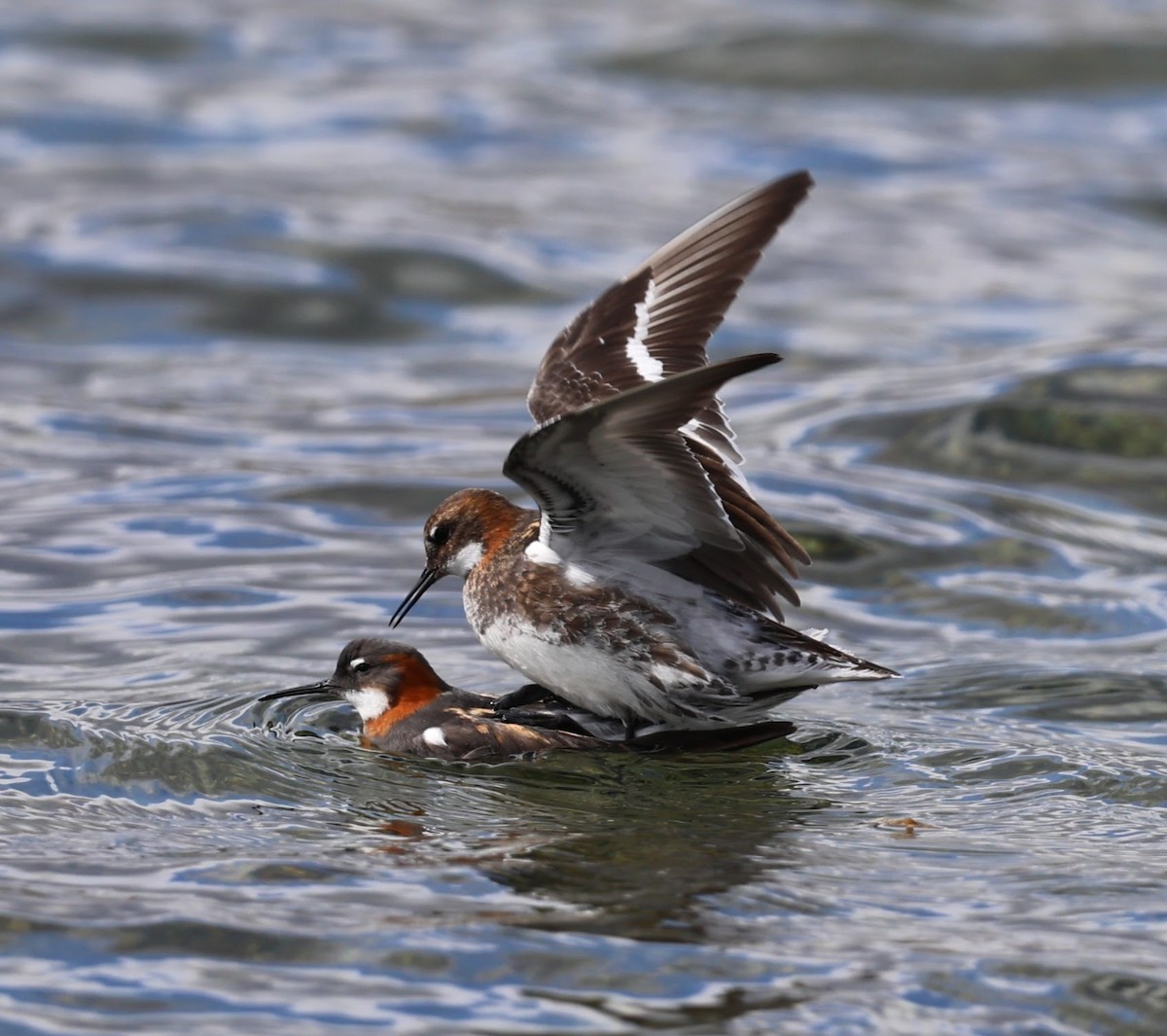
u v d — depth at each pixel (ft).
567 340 39.19
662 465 32.63
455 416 64.34
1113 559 50.08
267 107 101.86
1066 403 60.13
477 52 113.29
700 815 33.06
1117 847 31.42
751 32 111.34
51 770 35.04
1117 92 105.50
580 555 36.17
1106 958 26.84
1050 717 39.06
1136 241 86.74
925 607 46.91
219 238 80.48
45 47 109.19
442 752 36.42
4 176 88.07
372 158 94.43
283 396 66.64
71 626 44.04
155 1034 24.63
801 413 62.80
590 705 37.37
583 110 103.19
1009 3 116.88
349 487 55.57
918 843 31.63
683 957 26.89
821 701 40.24
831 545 50.75
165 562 48.93
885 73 107.86
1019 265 82.99
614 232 83.82
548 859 30.83
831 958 26.86
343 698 38.04
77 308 73.77
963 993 25.76
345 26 117.80
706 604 36.22
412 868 30.35
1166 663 42.37
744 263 38.19
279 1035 24.63
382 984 26.07
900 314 76.43
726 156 96.37
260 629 44.21
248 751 36.24
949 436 59.00
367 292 76.54
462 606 46.68
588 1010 25.34
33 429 61.31
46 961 26.66
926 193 92.84
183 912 28.30
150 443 60.34
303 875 29.99
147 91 103.30
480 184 90.79
